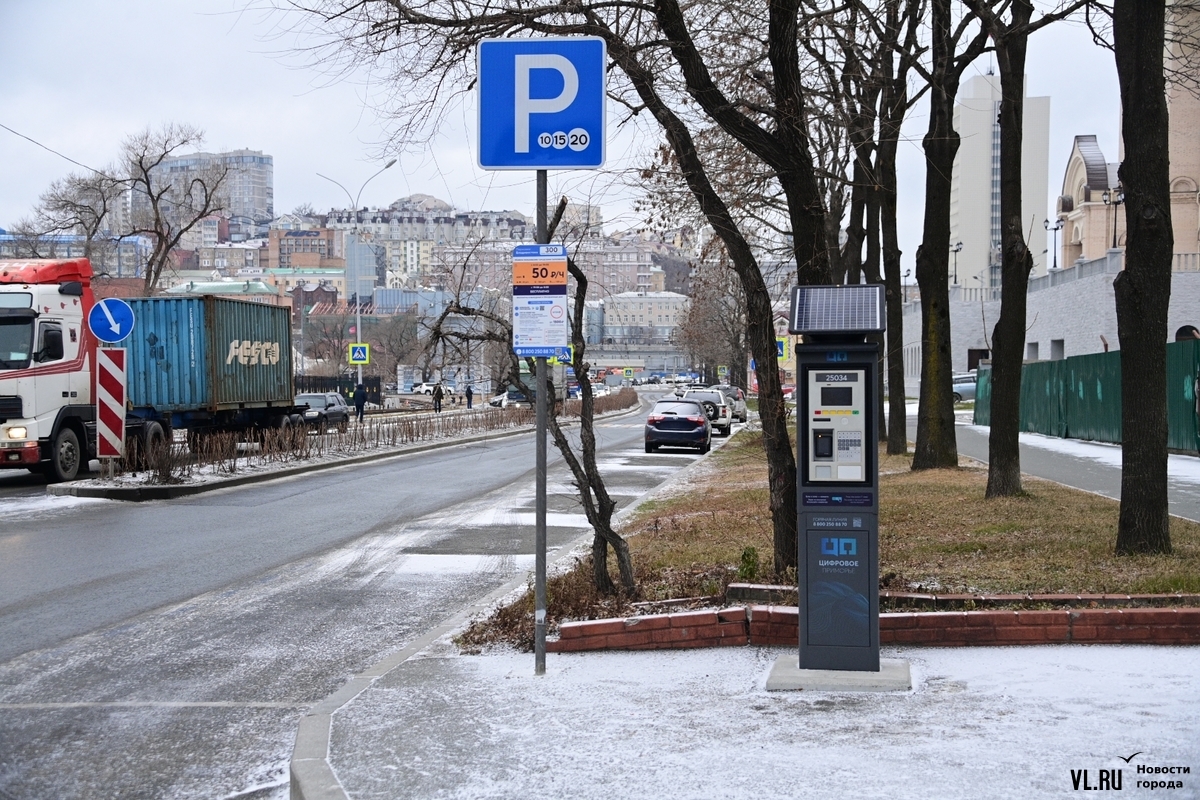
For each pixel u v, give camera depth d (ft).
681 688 23.02
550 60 24.27
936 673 23.21
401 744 19.67
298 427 107.55
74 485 68.59
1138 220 33.32
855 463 23.04
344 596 36.78
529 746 19.30
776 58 33.30
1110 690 21.15
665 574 34.88
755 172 43.70
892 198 79.87
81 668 27.32
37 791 19.03
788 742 18.80
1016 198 51.60
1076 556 34.24
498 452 117.29
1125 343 34.04
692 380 457.27
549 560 43.01
